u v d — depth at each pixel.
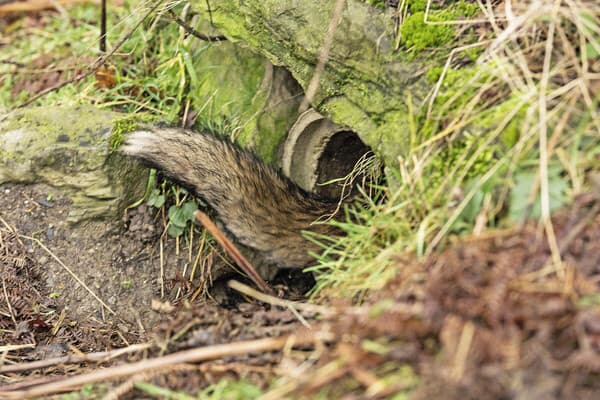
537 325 2.37
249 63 4.69
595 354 2.27
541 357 2.28
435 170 3.07
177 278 4.34
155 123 4.49
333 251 3.39
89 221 4.30
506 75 3.03
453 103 3.11
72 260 4.27
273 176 4.13
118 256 4.34
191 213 4.38
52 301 4.16
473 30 3.31
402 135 3.32
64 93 4.99
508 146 2.88
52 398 3.05
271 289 3.77
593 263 2.53
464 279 2.54
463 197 2.89
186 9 4.88
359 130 3.56
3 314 4.00
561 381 2.26
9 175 4.27
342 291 3.09
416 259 2.83
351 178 4.19
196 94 4.74
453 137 3.04
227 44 4.74
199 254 4.39
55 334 4.04
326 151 4.46
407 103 3.32
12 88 5.32
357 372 2.45
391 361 2.45
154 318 4.27
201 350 2.75
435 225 2.89
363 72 3.50
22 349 3.88
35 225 4.27
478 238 2.73
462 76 3.16
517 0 3.26
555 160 2.79
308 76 3.78
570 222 2.63
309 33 3.68
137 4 5.09
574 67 2.99
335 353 2.57
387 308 2.57
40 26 6.01
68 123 4.35
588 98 2.82
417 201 3.05
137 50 5.05
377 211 3.32
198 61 4.82
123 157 4.31
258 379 2.70
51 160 4.24
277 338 2.79
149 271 4.37
